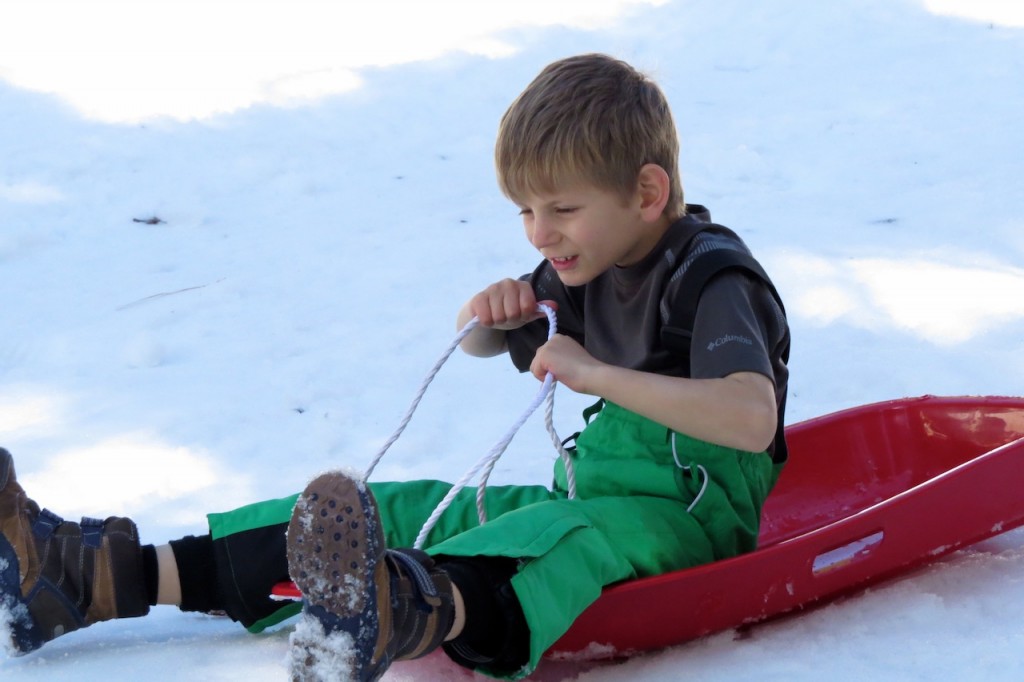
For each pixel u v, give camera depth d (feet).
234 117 42.16
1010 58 45.16
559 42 50.55
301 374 24.13
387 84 45.78
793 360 23.95
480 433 21.52
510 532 12.61
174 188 35.81
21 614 12.98
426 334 26.14
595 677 13.14
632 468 14.30
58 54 49.39
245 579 13.69
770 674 12.78
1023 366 22.97
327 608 11.25
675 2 55.06
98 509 18.66
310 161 38.40
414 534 14.75
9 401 23.43
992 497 14.55
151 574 13.61
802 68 46.01
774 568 13.32
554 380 14.21
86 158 38.11
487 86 45.47
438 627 11.87
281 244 31.99
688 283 13.88
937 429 18.04
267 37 52.80
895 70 44.91
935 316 25.67
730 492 14.16
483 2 57.47
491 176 37.04
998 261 28.53
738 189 34.94
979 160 35.68
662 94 14.80
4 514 12.87
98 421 22.30
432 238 32.01
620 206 14.07
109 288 29.37
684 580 12.87
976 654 12.88
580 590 12.50
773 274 28.55
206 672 13.20
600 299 15.26
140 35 52.70
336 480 11.23
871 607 14.25
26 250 31.96
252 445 21.13
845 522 13.56
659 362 14.35
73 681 12.99
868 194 33.78
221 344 25.99
